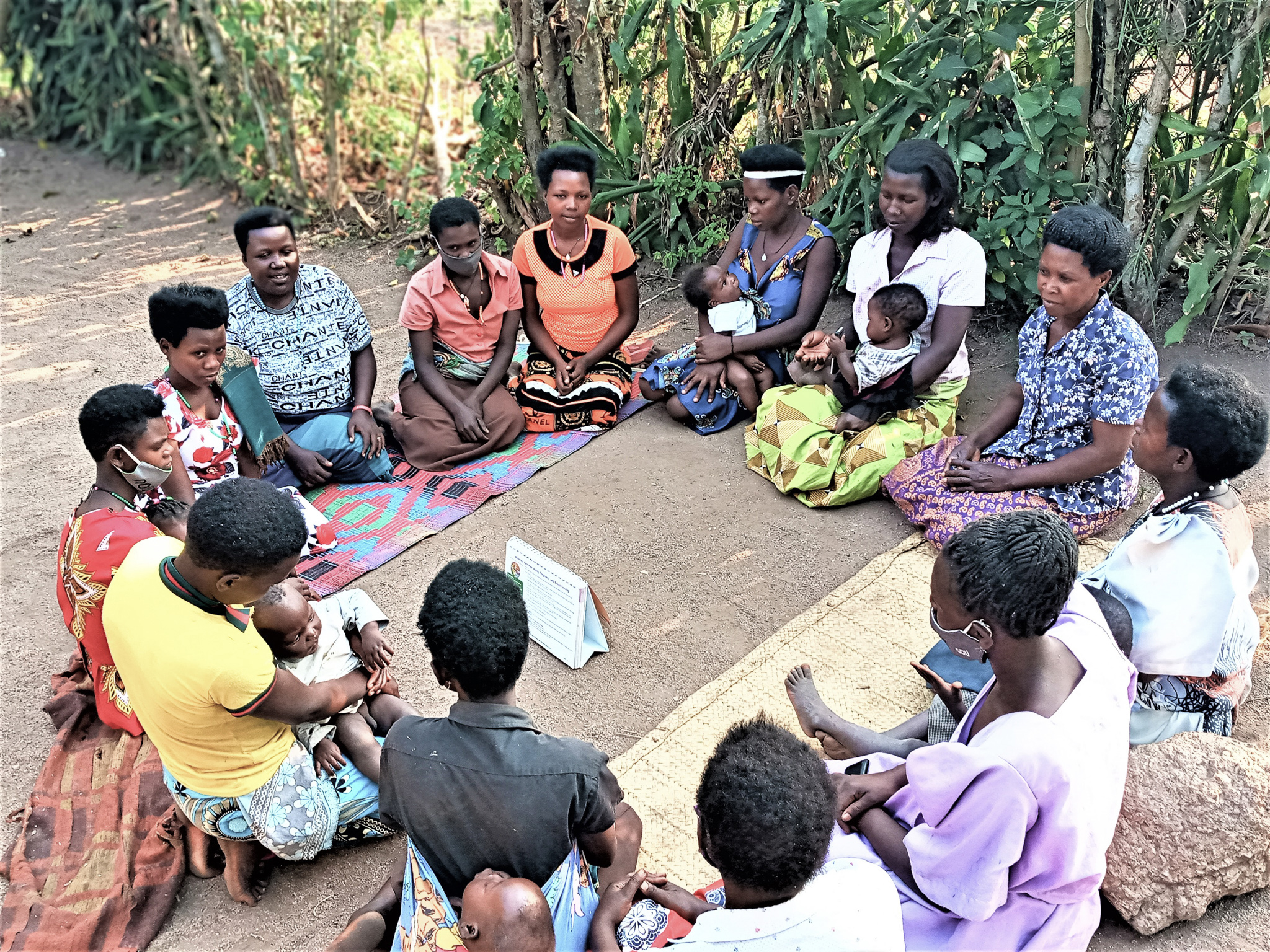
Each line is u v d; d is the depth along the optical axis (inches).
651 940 100.0
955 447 172.2
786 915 78.3
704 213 269.1
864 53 235.1
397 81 328.2
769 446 188.1
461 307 198.4
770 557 172.7
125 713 137.6
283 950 116.5
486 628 94.2
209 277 285.1
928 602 158.2
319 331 189.8
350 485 195.6
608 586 167.6
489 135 260.8
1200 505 114.3
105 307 271.0
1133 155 201.6
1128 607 117.3
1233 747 117.5
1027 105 198.4
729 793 79.2
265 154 321.7
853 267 191.0
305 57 295.4
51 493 198.1
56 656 159.0
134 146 358.3
